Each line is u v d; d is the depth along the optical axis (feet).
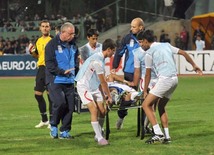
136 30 107.24
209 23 295.69
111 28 327.88
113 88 93.56
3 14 327.47
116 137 96.84
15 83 240.32
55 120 96.43
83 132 104.42
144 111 89.71
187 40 300.61
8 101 170.50
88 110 96.89
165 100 89.30
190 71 264.72
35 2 275.80
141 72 101.09
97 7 341.00
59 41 95.81
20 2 302.04
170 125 111.45
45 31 111.75
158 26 325.42
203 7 324.39
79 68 98.22
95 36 101.81
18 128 112.16
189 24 317.63
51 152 83.35
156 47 87.66
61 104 94.84
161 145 87.71
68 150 84.89
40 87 112.68
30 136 100.48
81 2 341.82
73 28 95.86
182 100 163.84
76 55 98.02
